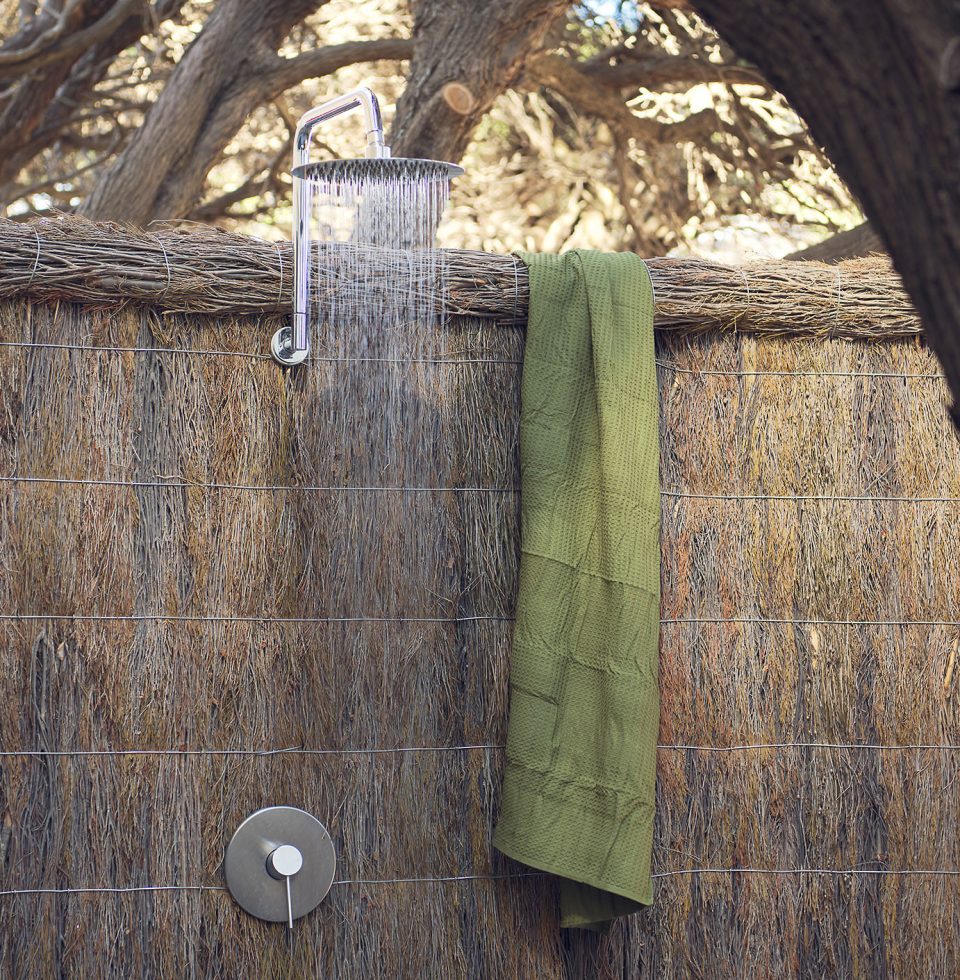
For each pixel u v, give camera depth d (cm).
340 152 670
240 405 241
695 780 254
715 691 256
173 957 233
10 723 229
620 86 562
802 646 260
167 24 603
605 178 679
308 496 243
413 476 246
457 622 248
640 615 237
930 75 102
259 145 686
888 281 261
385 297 241
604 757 234
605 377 240
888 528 264
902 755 261
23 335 232
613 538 237
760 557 260
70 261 227
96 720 232
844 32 108
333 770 242
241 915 236
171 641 236
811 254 442
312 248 240
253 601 240
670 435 258
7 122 520
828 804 258
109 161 673
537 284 246
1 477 230
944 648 263
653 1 481
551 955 246
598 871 231
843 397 264
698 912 252
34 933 228
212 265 235
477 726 247
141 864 233
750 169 588
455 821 246
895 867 259
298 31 645
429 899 244
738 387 262
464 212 696
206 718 237
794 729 259
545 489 241
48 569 231
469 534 249
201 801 236
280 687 240
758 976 253
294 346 238
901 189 108
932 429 266
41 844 229
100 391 235
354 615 244
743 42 119
